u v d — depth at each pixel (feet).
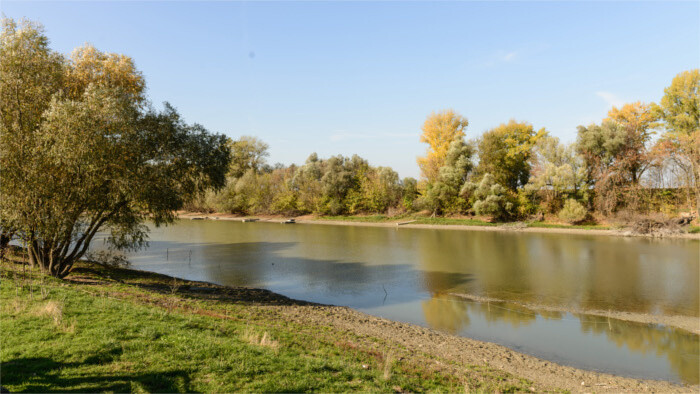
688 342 47.29
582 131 183.42
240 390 23.20
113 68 77.56
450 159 212.64
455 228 189.78
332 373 28.45
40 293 41.01
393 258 110.11
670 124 170.81
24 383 21.53
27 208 54.08
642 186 163.84
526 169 209.67
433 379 31.71
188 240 151.43
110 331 30.66
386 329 50.44
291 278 85.35
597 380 36.76
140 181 57.31
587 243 131.75
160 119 65.00
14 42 57.26
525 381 34.71
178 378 24.03
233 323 40.27
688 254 106.22
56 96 59.93
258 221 250.57
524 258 106.83
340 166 263.70
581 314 58.85
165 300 49.62
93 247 125.39
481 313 60.34
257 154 315.37
